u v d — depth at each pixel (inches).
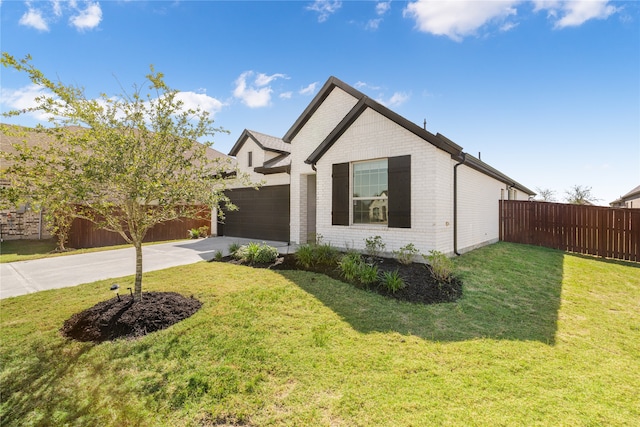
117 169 151.3
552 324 175.2
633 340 156.5
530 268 312.0
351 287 229.0
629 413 99.2
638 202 842.8
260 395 110.0
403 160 309.7
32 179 147.2
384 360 131.6
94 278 269.1
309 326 165.0
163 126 176.4
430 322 173.2
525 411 99.4
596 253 417.7
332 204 366.9
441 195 305.7
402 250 290.0
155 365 130.0
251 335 154.3
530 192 824.3
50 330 161.9
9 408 106.0
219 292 217.6
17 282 259.1
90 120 159.0
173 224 585.3
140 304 183.0
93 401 109.0
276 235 502.6
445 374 121.3
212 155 667.4
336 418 97.6
